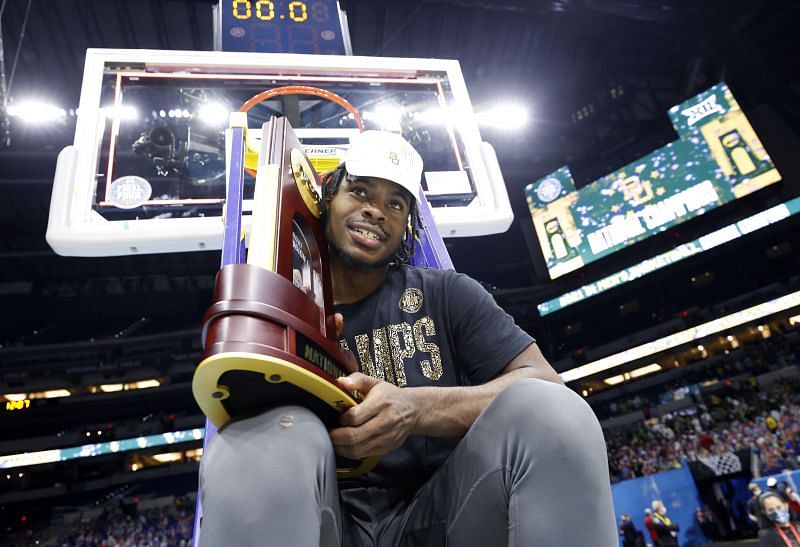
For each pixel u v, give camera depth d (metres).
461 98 2.64
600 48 19.98
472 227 2.22
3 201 21.56
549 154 25.16
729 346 20.64
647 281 23.05
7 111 9.30
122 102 2.29
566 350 24.52
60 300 25.50
